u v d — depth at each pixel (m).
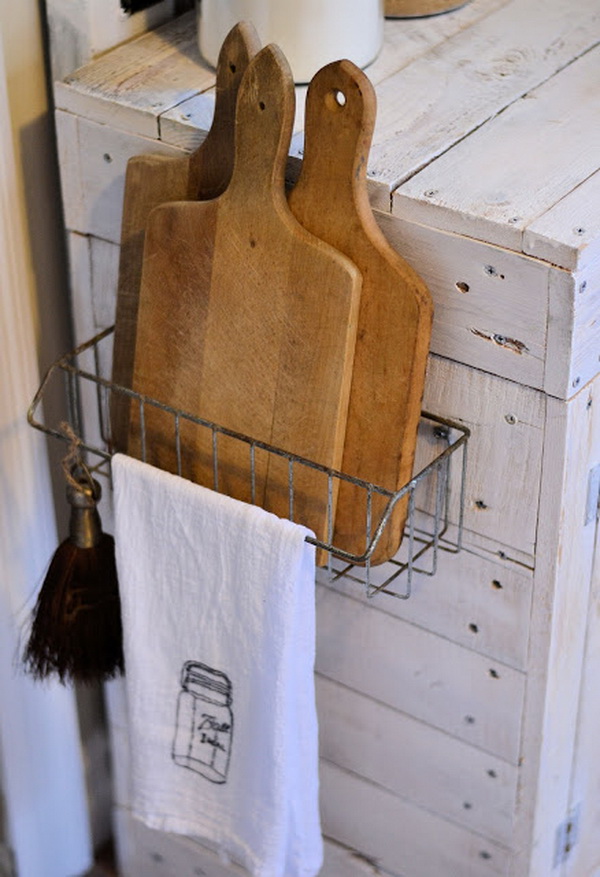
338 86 1.00
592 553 1.21
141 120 1.17
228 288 1.12
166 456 1.24
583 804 1.44
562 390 1.05
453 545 1.21
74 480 1.21
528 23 1.30
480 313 1.06
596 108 1.16
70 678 1.32
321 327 1.08
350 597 1.32
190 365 1.18
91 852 1.79
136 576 1.23
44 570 1.51
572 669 1.27
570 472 1.10
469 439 1.13
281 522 1.11
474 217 1.02
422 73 1.21
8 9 1.22
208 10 1.20
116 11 1.24
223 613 1.19
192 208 1.12
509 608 1.21
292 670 1.20
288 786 1.27
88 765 1.74
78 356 1.39
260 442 1.14
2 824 1.71
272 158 1.05
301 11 1.16
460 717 1.31
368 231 1.05
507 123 1.14
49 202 1.35
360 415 1.11
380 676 1.35
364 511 1.14
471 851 1.40
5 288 1.32
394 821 1.45
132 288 1.22
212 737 1.29
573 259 0.98
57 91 1.21
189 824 1.36
